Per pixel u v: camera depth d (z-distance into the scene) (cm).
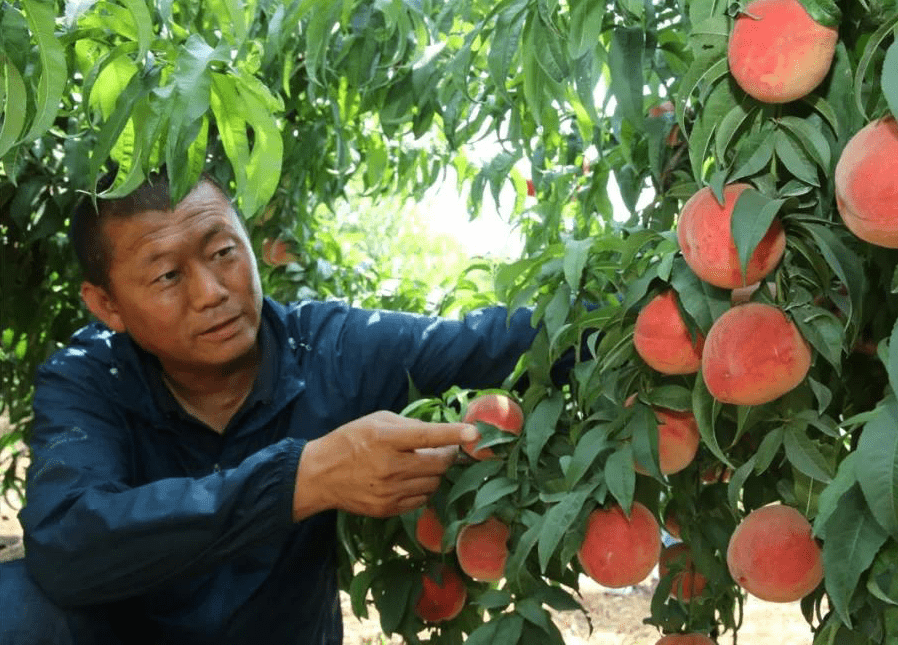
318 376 170
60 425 153
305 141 249
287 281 299
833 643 108
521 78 168
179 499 131
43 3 104
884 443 77
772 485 131
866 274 109
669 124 127
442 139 255
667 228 125
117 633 159
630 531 121
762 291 102
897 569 89
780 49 87
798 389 106
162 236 140
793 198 96
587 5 116
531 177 200
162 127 121
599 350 116
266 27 194
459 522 130
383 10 158
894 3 89
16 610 142
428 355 167
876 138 82
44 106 107
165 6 134
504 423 135
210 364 151
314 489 130
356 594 156
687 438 119
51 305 294
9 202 269
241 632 169
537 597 127
